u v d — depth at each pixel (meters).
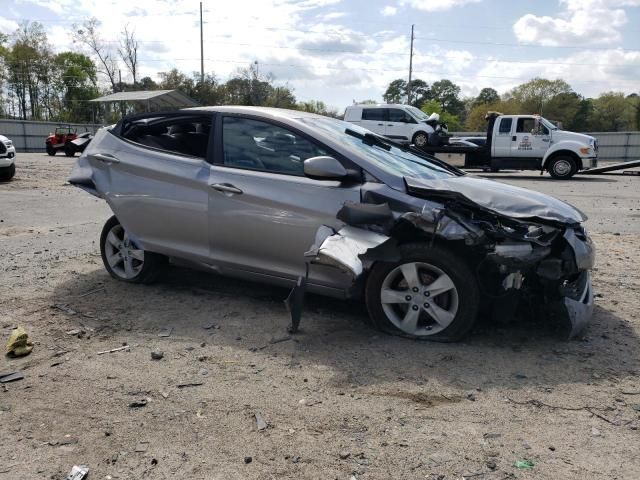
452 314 3.76
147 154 4.78
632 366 3.53
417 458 2.55
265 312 4.45
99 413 2.94
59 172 19.84
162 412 2.95
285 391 3.17
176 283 5.19
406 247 3.76
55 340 3.90
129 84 61.91
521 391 3.19
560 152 18.89
